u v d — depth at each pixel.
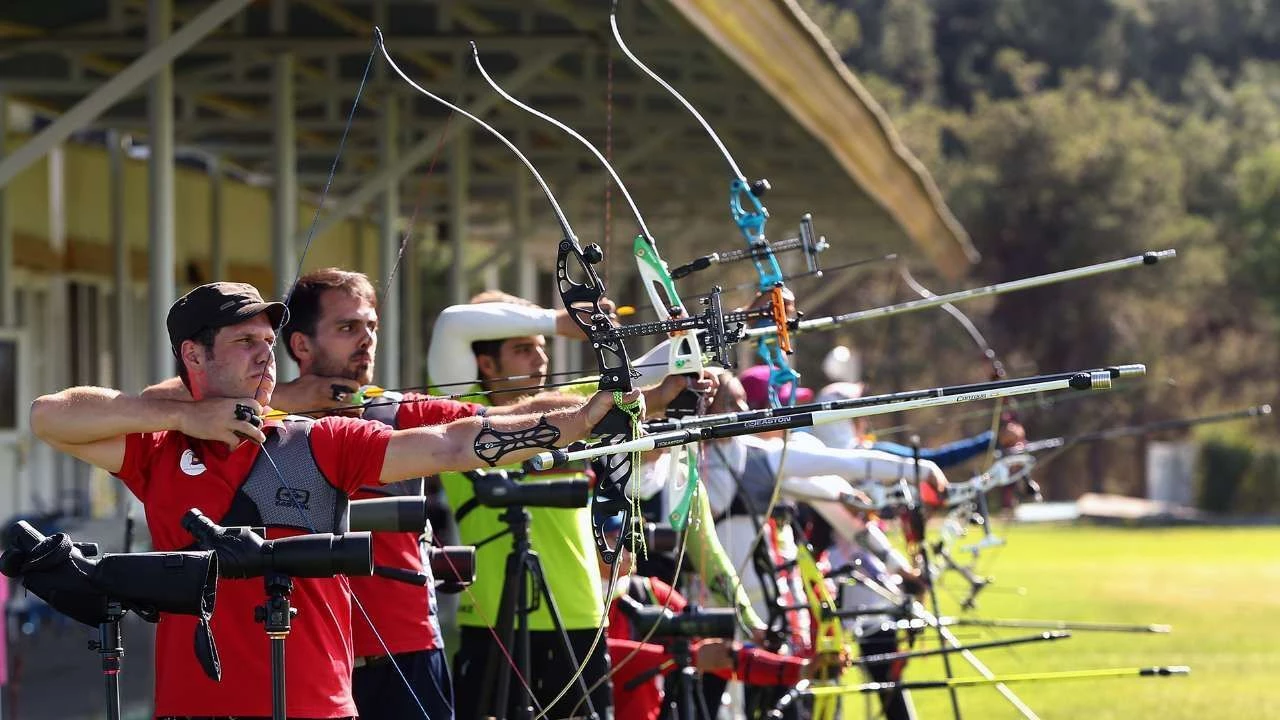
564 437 11.71
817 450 20.30
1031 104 170.62
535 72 32.12
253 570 10.92
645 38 31.48
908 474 20.67
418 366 67.38
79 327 50.56
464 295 41.97
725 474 19.56
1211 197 192.38
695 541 17.80
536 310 17.23
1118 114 175.50
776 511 20.53
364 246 67.81
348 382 15.07
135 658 35.50
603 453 11.16
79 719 27.33
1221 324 180.38
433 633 15.34
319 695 11.76
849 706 29.70
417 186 58.16
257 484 11.82
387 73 37.00
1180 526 121.62
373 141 50.47
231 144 52.38
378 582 15.01
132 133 47.59
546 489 16.03
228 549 10.89
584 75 39.88
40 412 11.53
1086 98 178.00
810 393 23.58
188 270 56.12
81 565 10.68
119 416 11.50
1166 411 164.00
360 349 15.13
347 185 58.34
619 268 72.19
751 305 13.65
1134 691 34.34
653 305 12.57
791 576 20.98
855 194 58.75
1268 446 158.50
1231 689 34.81
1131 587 63.06
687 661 17.58
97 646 10.75
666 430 11.99
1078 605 54.66
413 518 12.19
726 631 17.33
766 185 13.40
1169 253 13.04
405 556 15.10
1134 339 161.88
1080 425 152.62
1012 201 163.62
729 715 23.80
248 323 11.85
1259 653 41.78
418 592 15.23
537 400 13.49
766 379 21.77
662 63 37.47
